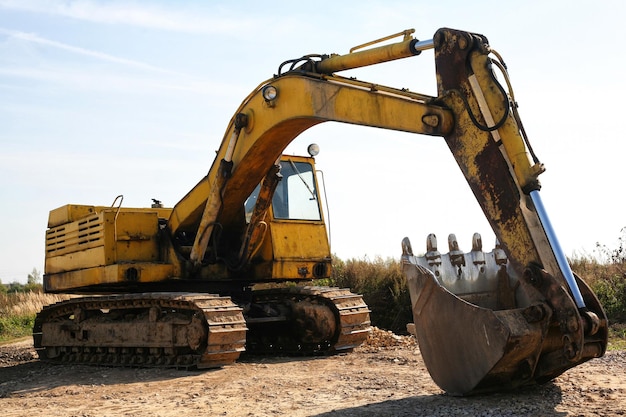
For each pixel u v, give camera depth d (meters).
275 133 10.95
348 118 9.12
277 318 12.84
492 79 7.24
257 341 13.87
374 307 21.00
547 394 7.30
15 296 31.95
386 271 21.72
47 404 8.67
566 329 6.45
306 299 13.46
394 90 8.73
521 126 7.29
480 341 6.73
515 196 6.97
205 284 13.13
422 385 8.50
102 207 14.06
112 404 8.41
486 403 6.93
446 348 7.10
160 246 12.79
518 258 6.91
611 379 8.14
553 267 6.75
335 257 23.42
